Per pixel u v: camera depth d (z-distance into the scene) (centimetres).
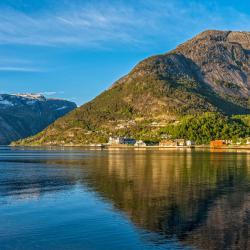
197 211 6159
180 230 5094
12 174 12800
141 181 10038
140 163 16975
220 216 5809
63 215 6028
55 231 5156
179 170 13138
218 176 11106
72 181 10294
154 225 5344
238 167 14275
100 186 9162
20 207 6688
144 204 6756
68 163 18238
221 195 7638
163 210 6256
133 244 4588
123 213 6088
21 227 5372
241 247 4438
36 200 7356
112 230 5150
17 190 8731
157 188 8681
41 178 11338
